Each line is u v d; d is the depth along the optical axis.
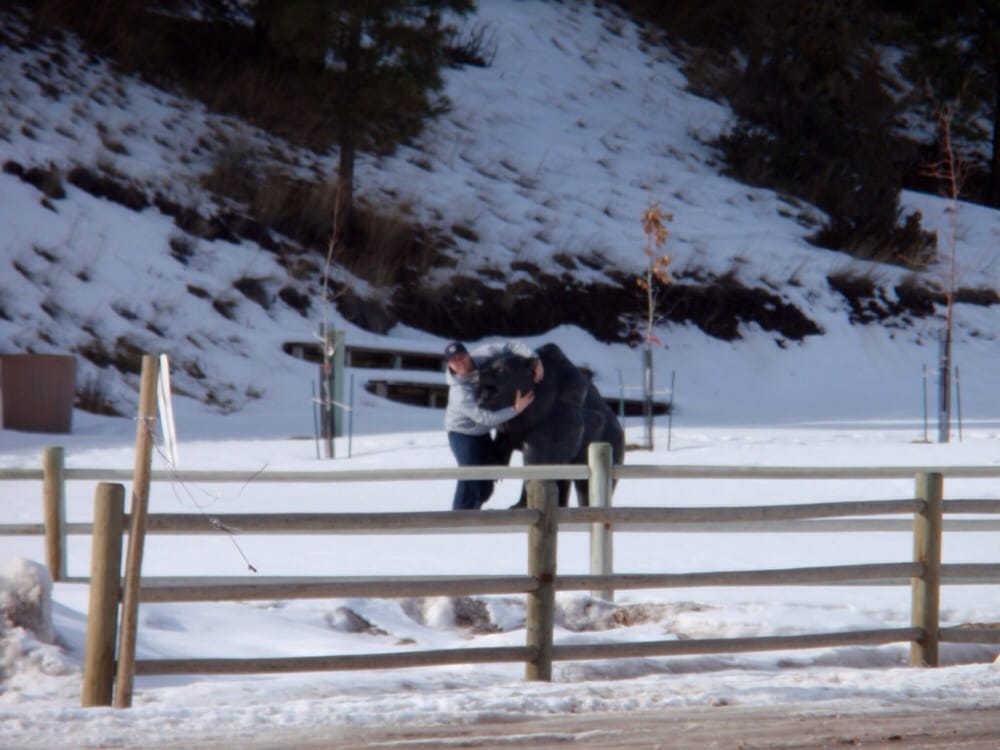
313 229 72.12
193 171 73.00
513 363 26.73
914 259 86.81
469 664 17.69
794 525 22.59
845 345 76.94
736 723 13.61
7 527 21.94
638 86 101.81
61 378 49.66
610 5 114.69
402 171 80.25
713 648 17.83
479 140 87.38
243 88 80.12
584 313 74.06
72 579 22.14
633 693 15.32
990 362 78.31
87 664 14.80
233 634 19.50
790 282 79.81
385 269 71.31
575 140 91.69
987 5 99.94
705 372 72.38
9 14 78.06
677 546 28.41
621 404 58.88
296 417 56.56
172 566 23.98
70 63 76.69
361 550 26.73
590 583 17.42
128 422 54.22
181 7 84.69
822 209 90.50
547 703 14.38
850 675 17.22
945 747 12.69
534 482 17.05
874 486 37.94
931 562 19.27
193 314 63.72
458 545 27.78
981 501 19.56
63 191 67.31
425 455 43.91
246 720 13.30
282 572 23.66
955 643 20.25
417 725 13.26
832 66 97.19
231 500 33.22
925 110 102.56
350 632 21.30
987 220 96.56
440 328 70.62
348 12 68.69
